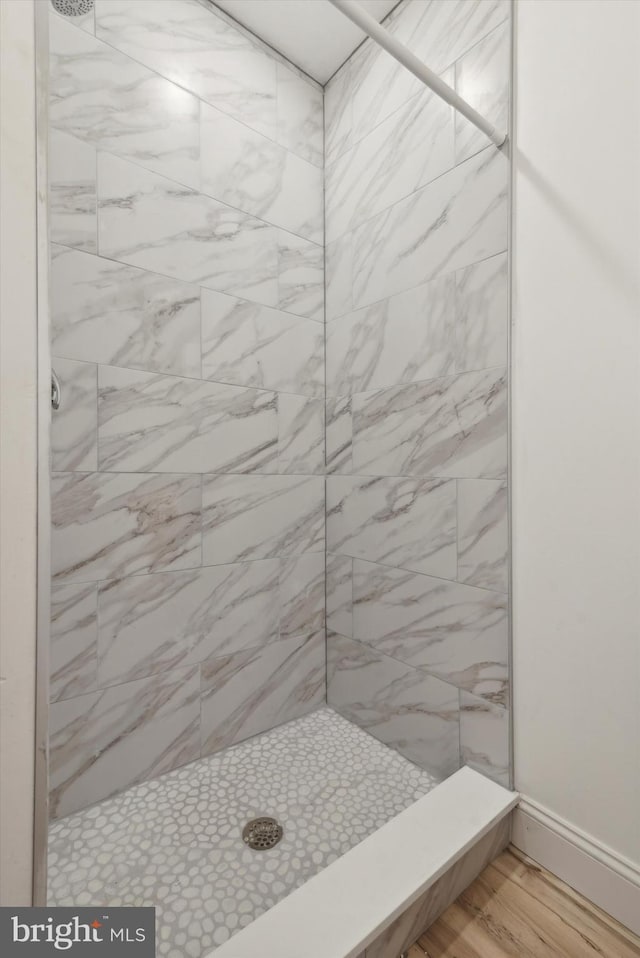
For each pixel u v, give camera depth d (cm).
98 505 131
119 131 133
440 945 99
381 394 158
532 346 118
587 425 108
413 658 149
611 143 103
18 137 58
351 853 105
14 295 58
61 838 121
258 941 87
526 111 118
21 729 59
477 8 128
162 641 143
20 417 58
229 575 157
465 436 133
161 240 141
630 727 102
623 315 102
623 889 102
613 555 104
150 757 142
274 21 157
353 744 160
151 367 139
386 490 157
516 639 122
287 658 172
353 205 168
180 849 118
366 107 163
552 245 113
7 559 58
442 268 138
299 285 173
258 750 157
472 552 131
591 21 105
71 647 128
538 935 101
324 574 182
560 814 114
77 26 127
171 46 144
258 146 162
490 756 128
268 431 165
